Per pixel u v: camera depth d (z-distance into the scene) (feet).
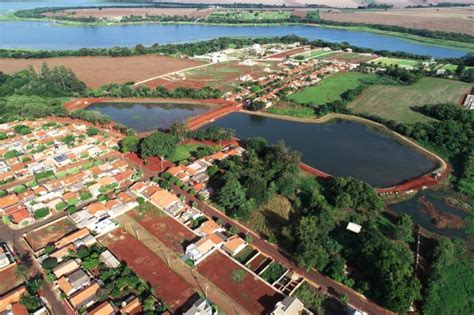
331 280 306.14
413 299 277.64
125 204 387.75
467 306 283.59
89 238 338.54
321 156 530.68
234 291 292.61
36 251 328.29
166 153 488.02
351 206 397.60
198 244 329.11
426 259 329.11
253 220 379.14
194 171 453.58
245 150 516.73
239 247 335.67
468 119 605.73
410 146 563.48
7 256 321.73
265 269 315.37
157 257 325.83
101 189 417.69
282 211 391.65
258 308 278.26
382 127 629.92
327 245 326.44
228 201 386.73
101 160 491.72
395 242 343.46
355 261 318.65
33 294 281.95
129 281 289.33
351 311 276.41
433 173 471.21
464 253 339.77
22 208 382.63
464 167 475.72
